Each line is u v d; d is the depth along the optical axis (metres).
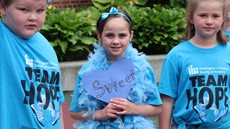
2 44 2.62
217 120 3.36
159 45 8.48
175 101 3.50
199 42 3.45
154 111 3.29
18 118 2.61
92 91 3.23
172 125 3.57
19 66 2.63
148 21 8.35
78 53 8.20
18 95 2.61
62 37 7.84
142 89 3.22
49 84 2.78
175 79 3.46
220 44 3.48
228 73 3.42
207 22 3.33
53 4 9.59
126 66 3.26
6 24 2.67
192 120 3.39
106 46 3.22
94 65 3.29
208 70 3.39
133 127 3.18
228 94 3.43
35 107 2.65
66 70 7.13
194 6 3.39
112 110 3.15
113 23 3.18
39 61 2.75
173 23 8.43
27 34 2.64
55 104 2.80
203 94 3.34
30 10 2.61
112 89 3.23
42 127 2.68
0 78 2.60
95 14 8.72
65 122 5.40
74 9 9.07
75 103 3.30
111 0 9.33
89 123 3.24
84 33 8.10
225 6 3.56
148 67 3.32
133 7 8.88
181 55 3.44
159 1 10.03
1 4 2.65
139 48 8.34
